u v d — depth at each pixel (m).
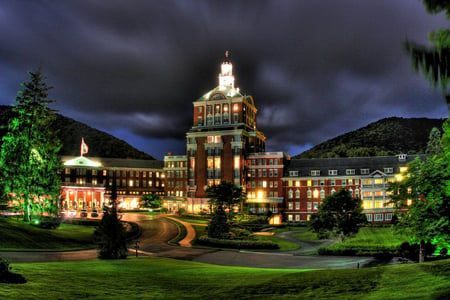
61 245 62.16
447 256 49.06
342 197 68.25
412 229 35.84
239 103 136.62
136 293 25.16
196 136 136.62
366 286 24.06
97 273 32.28
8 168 72.31
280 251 71.00
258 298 23.38
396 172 117.62
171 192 151.62
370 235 80.56
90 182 154.12
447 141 32.50
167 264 45.16
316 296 22.86
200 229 96.38
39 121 77.06
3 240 56.53
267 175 131.88
